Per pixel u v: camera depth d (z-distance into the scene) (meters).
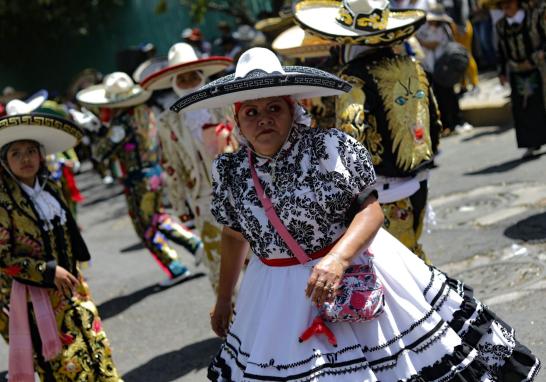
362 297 3.51
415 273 3.78
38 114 5.07
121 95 9.00
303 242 3.63
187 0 26.47
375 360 3.54
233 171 3.81
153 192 8.93
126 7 32.50
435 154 5.53
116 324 8.03
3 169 5.14
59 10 33.09
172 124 6.70
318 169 3.60
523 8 9.73
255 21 21.34
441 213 8.84
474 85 13.81
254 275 3.78
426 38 11.47
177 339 7.23
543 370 4.99
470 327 3.73
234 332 3.84
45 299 5.13
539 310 5.82
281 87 3.52
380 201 5.27
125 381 6.48
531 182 9.29
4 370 7.32
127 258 10.77
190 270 9.32
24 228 5.09
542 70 9.93
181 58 7.04
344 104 5.14
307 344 3.51
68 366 5.18
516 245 7.26
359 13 5.21
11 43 33.91
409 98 5.21
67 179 9.72
